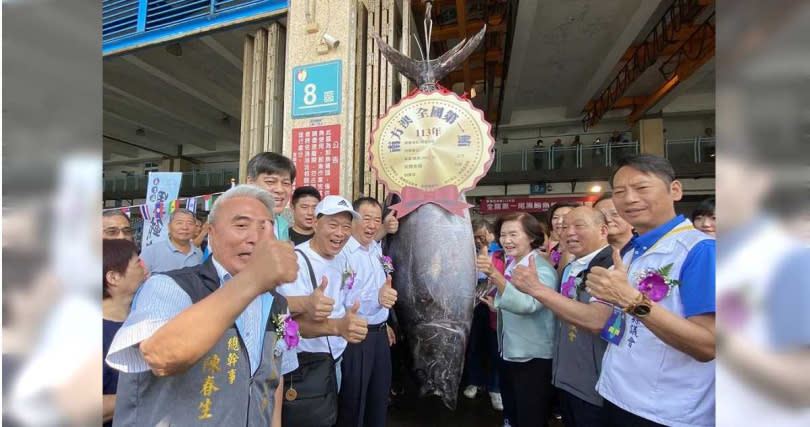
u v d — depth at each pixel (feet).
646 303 3.66
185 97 37.81
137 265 5.19
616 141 40.47
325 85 11.40
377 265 7.70
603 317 4.83
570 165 37.70
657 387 4.11
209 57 28.71
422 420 9.62
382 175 7.45
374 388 7.27
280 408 4.74
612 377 4.55
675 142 35.37
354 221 7.60
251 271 2.95
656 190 4.38
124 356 3.02
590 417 5.85
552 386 7.23
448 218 7.25
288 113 11.73
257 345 3.88
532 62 31.17
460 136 7.20
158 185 11.68
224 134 48.11
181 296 3.33
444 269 7.17
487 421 9.59
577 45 28.25
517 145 46.57
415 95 7.45
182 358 2.77
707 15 21.94
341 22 11.44
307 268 6.17
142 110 41.11
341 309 6.43
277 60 13.57
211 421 3.30
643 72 29.94
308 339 5.85
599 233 6.47
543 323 6.95
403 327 7.65
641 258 4.48
